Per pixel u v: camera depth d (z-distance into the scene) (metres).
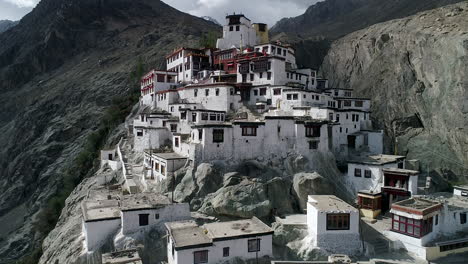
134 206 40.12
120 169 64.88
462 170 65.81
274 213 45.66
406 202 43.34
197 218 42.34
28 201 91.62
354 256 38.38
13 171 106.00
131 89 115.25
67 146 103.31
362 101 75.75
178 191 47.50
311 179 48.53
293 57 93.50
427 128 74.31
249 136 52.91
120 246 37.88
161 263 37.06
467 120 65.81
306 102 64.19
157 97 84.56
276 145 53.69
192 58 88.62
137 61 137.38
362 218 47.16
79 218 49.91
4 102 155.75
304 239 40.12
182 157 52.88
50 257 44.72
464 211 44.44
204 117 60.03
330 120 59.78
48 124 117.12
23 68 172.00
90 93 121.62
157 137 64.62
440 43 74.31
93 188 60.47
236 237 35.56
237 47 92.75
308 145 54.78
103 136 93.00
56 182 85.88
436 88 73.25
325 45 121.44
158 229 39.97
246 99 71.25
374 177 52.25
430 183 58.66
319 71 114.25
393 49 87.56
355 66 100.75
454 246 40.16
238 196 44.72
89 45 180.62
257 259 36.41
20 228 78.62
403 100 79.56
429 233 40.56
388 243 40.47
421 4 137.50
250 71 73.62
